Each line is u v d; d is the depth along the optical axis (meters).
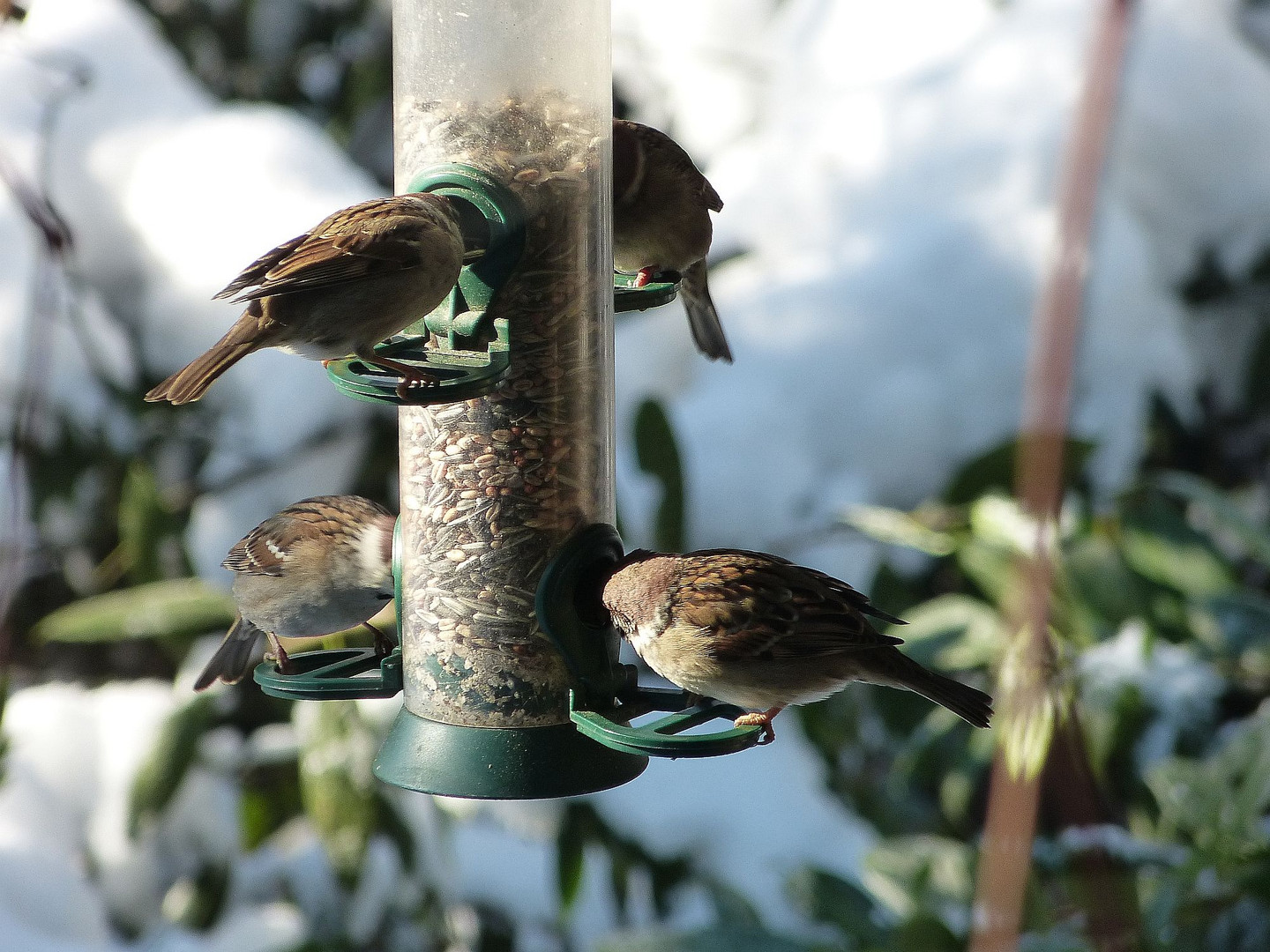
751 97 14.01
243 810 10.15
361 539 7.09
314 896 10.49
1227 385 12.36
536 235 6.93
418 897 10.25
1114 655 8.73
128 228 10.99
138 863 10.45
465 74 6.97
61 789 10.55
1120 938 3.78
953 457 10.62
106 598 10.21
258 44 14.50
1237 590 9.34
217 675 7.96
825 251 11.80
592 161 7.05
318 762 9.17
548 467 6.89
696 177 7.80
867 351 10.84
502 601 6.75
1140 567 9.32
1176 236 12.11
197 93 12.05
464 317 6.90
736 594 6.42
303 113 14.67
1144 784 8.91
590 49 7.07
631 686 7.01
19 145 11.11
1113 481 10.70
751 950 7.36
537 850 10.58
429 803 9.91
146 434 11.26
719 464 10.45
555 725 6.73
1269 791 7.59
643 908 10.48
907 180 12.02
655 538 9.23
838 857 9.79
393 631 8.27
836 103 12.77
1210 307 12.33
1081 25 12.51
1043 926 6.82
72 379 10.73
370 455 10.98
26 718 10.72
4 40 11.42
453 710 6.77
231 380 10.91
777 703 6.52
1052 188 11.55
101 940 10.29
